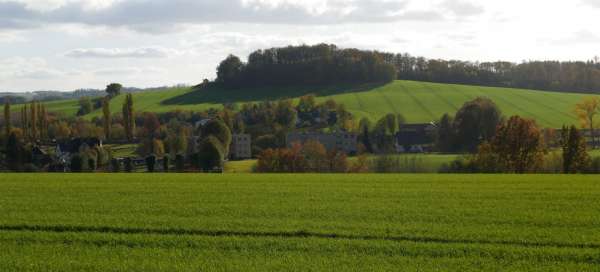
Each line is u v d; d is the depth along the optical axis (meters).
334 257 22.95
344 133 168.88
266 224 28.80
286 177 59.47
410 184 49.78
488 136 128.25
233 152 151.88
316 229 27.55
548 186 47.34
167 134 175.62
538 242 25.11
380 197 39.72
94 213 32.84
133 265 21.97
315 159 113.69
